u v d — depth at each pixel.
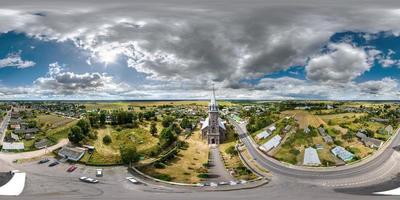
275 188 175.00
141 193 168.00
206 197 160.62
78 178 195.00
